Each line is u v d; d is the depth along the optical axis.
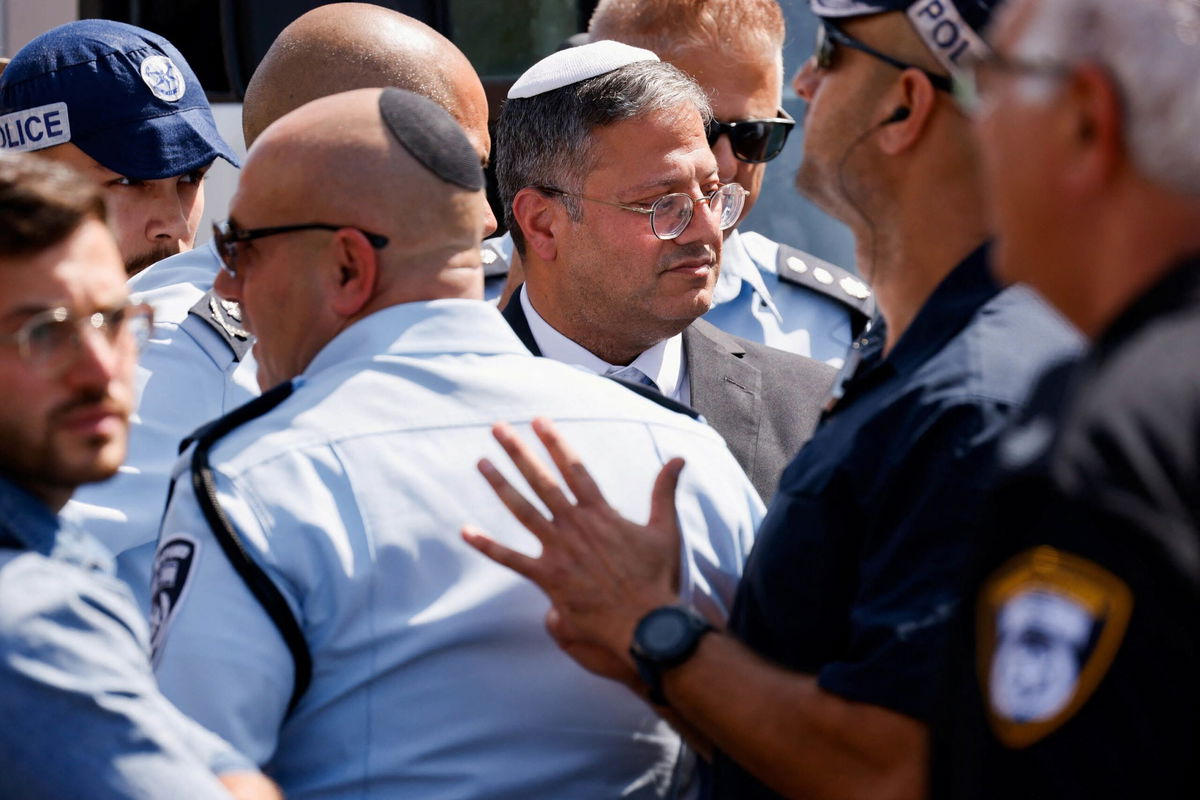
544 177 9.77
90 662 5.08
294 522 6.20
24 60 10.92
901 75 5.92
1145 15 4.07
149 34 11.37
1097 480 3.86
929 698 5.14
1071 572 3.91
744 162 11.90
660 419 7.10
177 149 11.04
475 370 6.73
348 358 6.75
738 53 11.77
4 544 5.27
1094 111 4.19
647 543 6.17
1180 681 3.77
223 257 7.00
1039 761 3.97
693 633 5.88
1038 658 3.98
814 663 5.83
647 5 11.99
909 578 5.32
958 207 5.89
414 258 6.82
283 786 6.32
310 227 6.74
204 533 6.16
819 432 6.14
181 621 6.05
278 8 16.30
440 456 6.46
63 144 10.77
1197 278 3.99
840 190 6.20
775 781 5.68
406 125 6.84
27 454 5.34
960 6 5.71
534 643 6.41
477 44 16.33
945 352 5.59
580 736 6.51
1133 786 3.84
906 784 5.22
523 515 6.16
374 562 6.23
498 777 6.32
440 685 6.28
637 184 9.49
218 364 9.92
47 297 5.29
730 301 12.62
